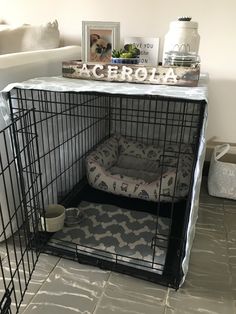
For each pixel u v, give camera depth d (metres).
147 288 1.10
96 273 1.17
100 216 1.47
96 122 1.86
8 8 1.87
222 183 1.65
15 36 1.62
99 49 1.47
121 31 1.78
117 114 1.96
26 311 1.00
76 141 1.63
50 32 1.62
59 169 1.48
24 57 1.24
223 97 1.78
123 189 1.56
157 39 1.57
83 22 1.44
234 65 1.71
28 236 1.20
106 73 1.15
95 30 1.45
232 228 1.45
